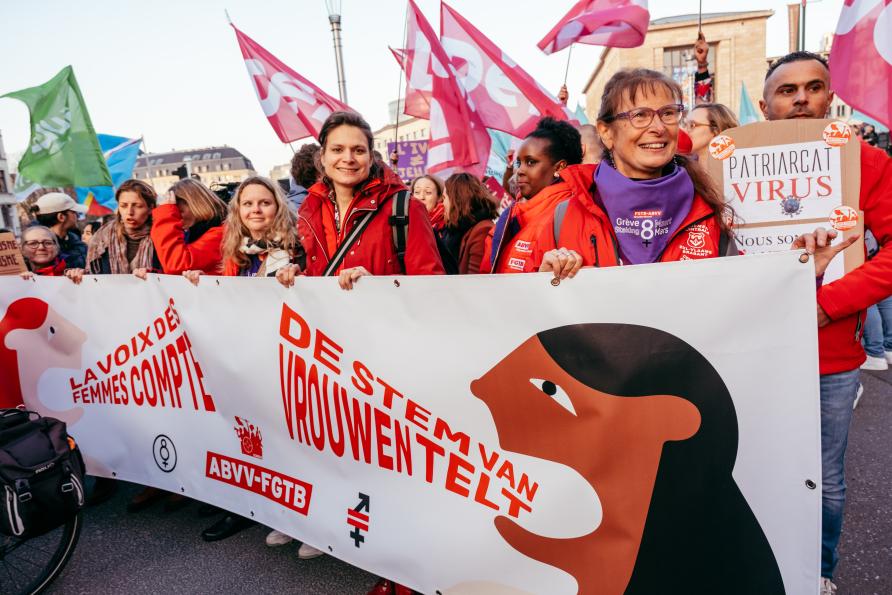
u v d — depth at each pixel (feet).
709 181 5.82
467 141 14.49
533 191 8.82
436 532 6.36
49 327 10.22
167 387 9.14
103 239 11.94
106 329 9.66
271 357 7.63
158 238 10.61
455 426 6.14
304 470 7.57
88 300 9.75
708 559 5.07
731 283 4.79
